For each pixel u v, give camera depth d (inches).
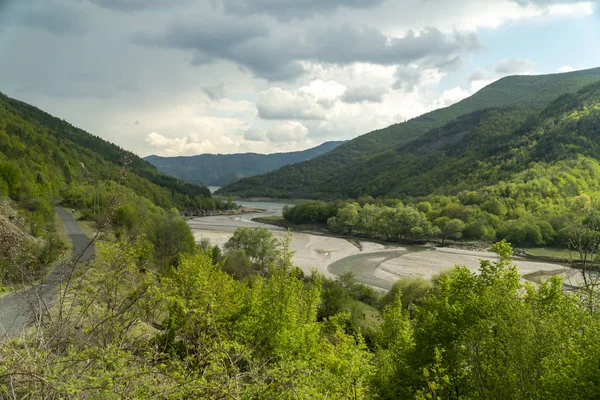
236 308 611.8
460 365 438.6
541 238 3666.3
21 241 368.8
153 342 372.2
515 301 413.4
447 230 4141.2
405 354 507.8
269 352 495.5
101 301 346.9
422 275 2564.0
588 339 342.3
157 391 219.6
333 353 526.3
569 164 5285.4
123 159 352.2
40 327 262.2
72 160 4643.2
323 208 5506.9
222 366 252.8
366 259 3073.3
